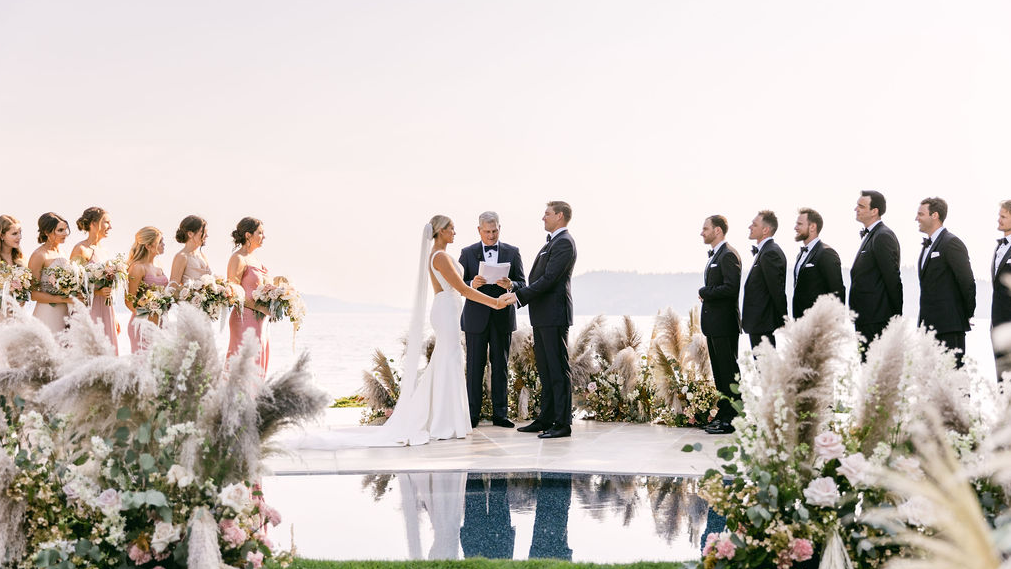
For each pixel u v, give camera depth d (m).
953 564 0.72
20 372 3.27
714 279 8.56
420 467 6.75
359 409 11.27
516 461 6.98
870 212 7.88
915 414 3.15
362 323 83.06
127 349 8.14
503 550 4.41
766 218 8.27
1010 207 7.28
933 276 7.57
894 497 3.11
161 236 8.42
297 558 4.13
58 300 7.65
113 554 3.19
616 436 8.47
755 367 3.41
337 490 5.96
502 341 9.27
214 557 3.03
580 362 9.91
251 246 8.95
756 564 3.26
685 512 5.23
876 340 3.39
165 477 3.19
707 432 8.64
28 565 3.15
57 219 7.84
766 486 3.24
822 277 8.02
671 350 9.52
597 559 4.21
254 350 3.20
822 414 3.24
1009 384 3.11
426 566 4.02
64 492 3.20
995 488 2.93
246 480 3.30
